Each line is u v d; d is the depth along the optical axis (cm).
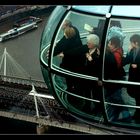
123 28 1381
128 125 1498
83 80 1448
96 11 1425
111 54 1383
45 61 1580
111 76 1398
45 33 1625
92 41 1409
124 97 1419
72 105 1570
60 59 1487
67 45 1460
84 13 1438
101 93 1437
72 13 1468
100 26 1409
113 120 1509
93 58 1412
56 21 1516
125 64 1377
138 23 1366
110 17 1388
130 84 1373
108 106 1471
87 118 1570
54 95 1639
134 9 1376
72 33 1450
